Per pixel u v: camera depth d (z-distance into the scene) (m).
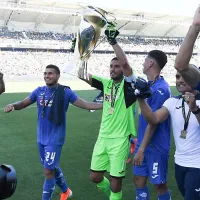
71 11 38.69
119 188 3.59
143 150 3.15
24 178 5.16
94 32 2.93
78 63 3.07
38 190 4.66
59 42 39.34
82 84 26.45
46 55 37.66
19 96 17.23
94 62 38.94
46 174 3.93
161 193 3.41
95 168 3.71
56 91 3.98
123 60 3.15
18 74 33.34
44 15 40.09
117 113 3.56
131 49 43.66
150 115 2.77
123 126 3.57
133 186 4.88
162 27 48.88
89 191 4.64
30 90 20.73
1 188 1.34
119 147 3.54
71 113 12.05
